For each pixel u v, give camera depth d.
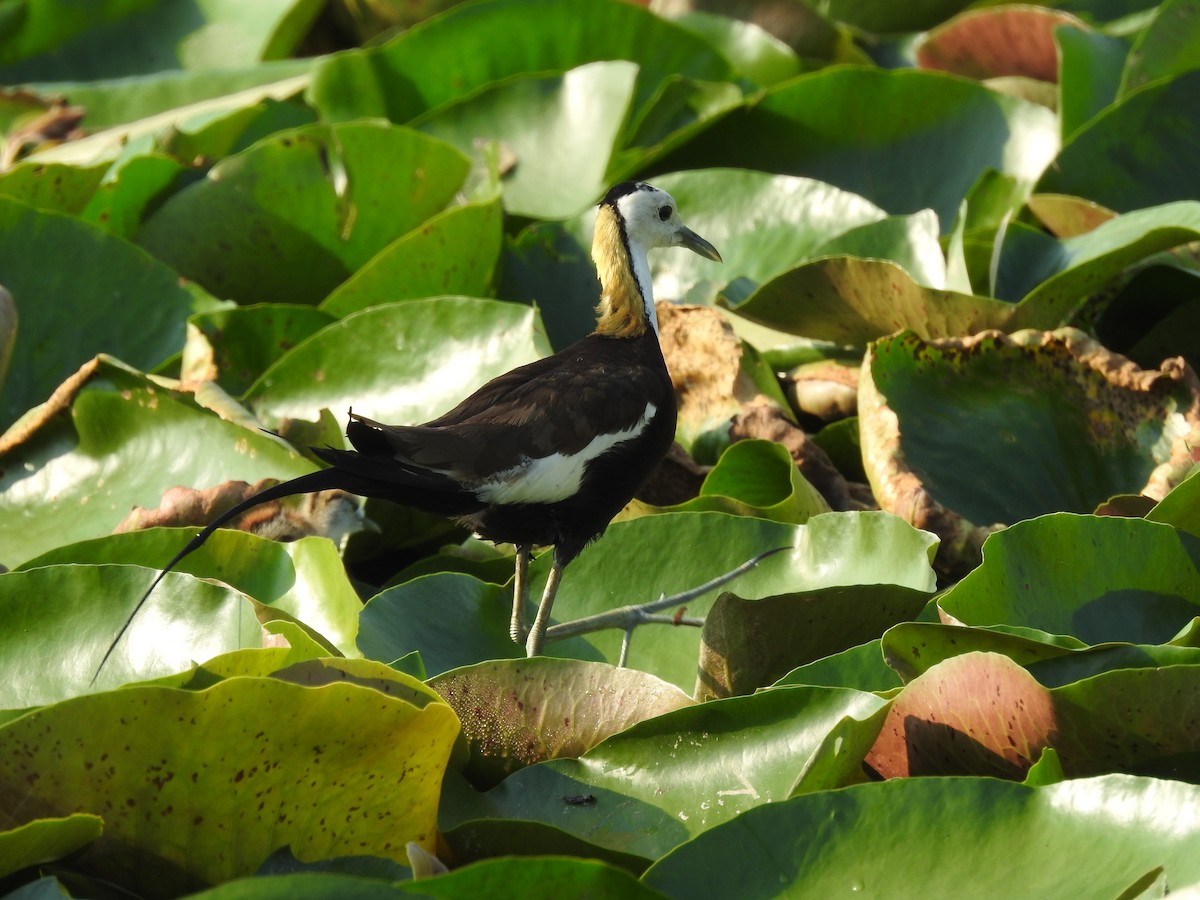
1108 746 7.07
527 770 7.41
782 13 16.78
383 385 11.23
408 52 15.88
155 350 12.49
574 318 13.08
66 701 6.26
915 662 7.62
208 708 6.29
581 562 9.43
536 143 14.73
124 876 6.85
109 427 10.75
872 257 11.98
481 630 8.99
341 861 6.88
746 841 6.41
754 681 8.30
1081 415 10.38
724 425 11.02
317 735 6.45
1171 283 11.34
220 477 10.38
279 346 12.44
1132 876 5.98
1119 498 9.25
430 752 6.61
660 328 11.62
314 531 9.94
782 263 12.87
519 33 15.84
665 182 13.46
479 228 12.40
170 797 6.57
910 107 14.22
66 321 12.34
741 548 9.27
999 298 11.60
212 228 13.62
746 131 14.43
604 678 7.73
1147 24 14.59
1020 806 6.35
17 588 8.14
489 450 8.41
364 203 13.70
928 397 10.45
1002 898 6.06
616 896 5.86
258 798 6.64
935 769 7.49
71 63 18.19
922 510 9.66
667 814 7.11
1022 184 13.23
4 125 17.03
